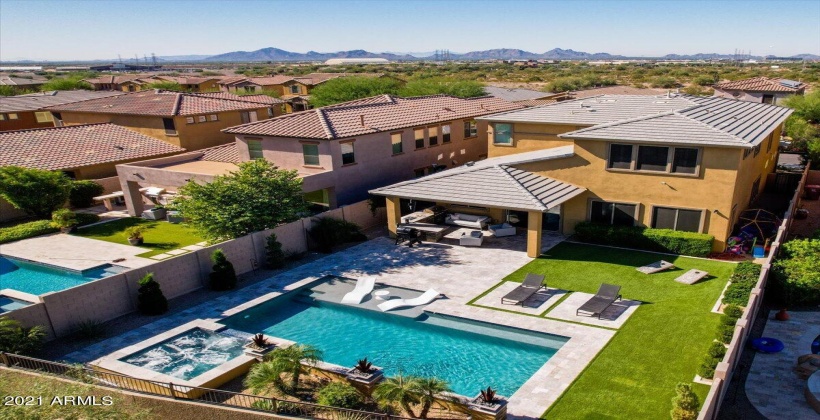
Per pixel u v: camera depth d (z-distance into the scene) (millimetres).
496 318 19359
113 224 33469
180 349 17969
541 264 24438
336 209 29469
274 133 32500
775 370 15359
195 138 44844
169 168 35094
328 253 27516
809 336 17141
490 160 33000
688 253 24547
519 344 17953
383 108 37844
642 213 26266
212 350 17891
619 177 26266
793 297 19016
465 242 27516
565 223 28625
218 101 48875
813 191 33781
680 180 24781
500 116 34594
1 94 86375
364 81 71500
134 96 51844
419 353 17766
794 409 13586
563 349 16938
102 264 26250
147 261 26375
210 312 20875
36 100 61219
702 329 17625
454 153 40531
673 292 20672
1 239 29953
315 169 31797
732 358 14172
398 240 28578
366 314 20875
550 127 32500
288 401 13297
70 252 28156
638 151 25484
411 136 36156
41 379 13320
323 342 18812
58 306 18609
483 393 13367
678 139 24031
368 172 33406
